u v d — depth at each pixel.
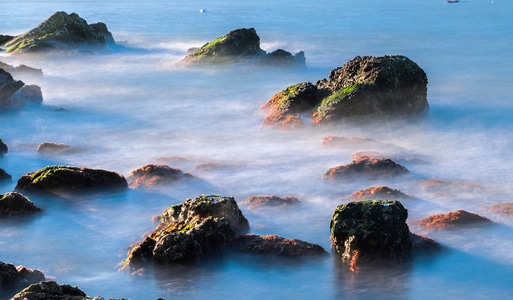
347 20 93.12
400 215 18.16
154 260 17.81
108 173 23.50
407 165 26.69
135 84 45.56
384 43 68.88
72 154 28.77
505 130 33.31
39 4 126.69
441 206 22.22
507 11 108.75
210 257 18.05
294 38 72.50
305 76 48.84
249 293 16.73
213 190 23.92
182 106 38.81
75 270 17.98
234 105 38.81
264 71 49.41
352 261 17.69
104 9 115.12
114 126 34.16
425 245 18.70
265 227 20.38
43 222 20.97
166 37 72.94
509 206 21.59
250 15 100.81
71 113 36.91
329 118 31.50
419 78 34.47
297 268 17.72
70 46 57.41
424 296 16.66
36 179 23.11
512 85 45.16
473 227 20.19
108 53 59.53
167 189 23.78
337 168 24.73
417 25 86.75
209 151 29.20
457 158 28.39
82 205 22.25
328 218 21.20
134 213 21.83
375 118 31.98
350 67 34.47
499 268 17.98
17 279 15.98
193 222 18.61
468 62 56.03
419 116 34.62
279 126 32.00
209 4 124.88
